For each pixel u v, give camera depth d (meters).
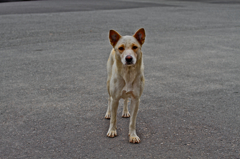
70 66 7.24
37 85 5.94
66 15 14.80
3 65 7.23
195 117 4.57
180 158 3.46
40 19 13.41
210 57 8.15
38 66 7.20
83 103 5.11
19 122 4.38
